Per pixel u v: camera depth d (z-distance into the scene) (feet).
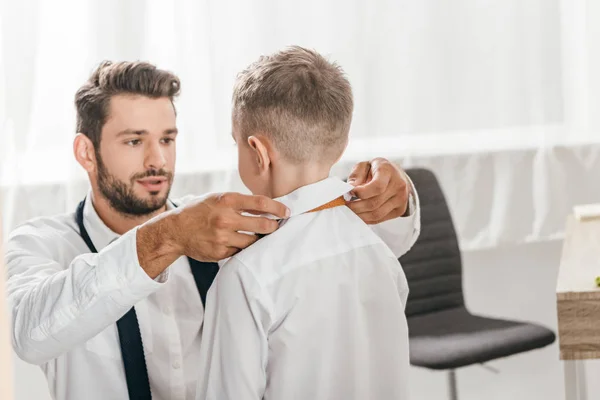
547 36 9.12
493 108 9.20
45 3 8.43
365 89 9.05
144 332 5.03
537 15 9.11
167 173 5.29
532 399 9.71
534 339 7.27
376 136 9.13
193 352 5.18
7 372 2.01
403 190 4.57
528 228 9.32
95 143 5.17
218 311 3.87
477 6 9.08
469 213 9.27
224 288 3.84
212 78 8.80
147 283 4.06
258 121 4.00
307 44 8.95
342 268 3.97
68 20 8.48
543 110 9.20
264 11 8.84
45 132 8.49
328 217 4.05
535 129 9.22
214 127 8.85
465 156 9.19
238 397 3.78
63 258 5.18
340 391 4.04
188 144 8.84
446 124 9.18
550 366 9.70
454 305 8.11
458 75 9.14
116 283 4.04
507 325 7.60
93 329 4.19
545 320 9.67
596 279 5.43
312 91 3.95
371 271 4.08
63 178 8.52
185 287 5.17
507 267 9.63
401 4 9.01
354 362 4.02
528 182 9.26
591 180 9.25
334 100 4.02
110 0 8.50
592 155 9.22
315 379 3.93
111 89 5.12
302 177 4.05
